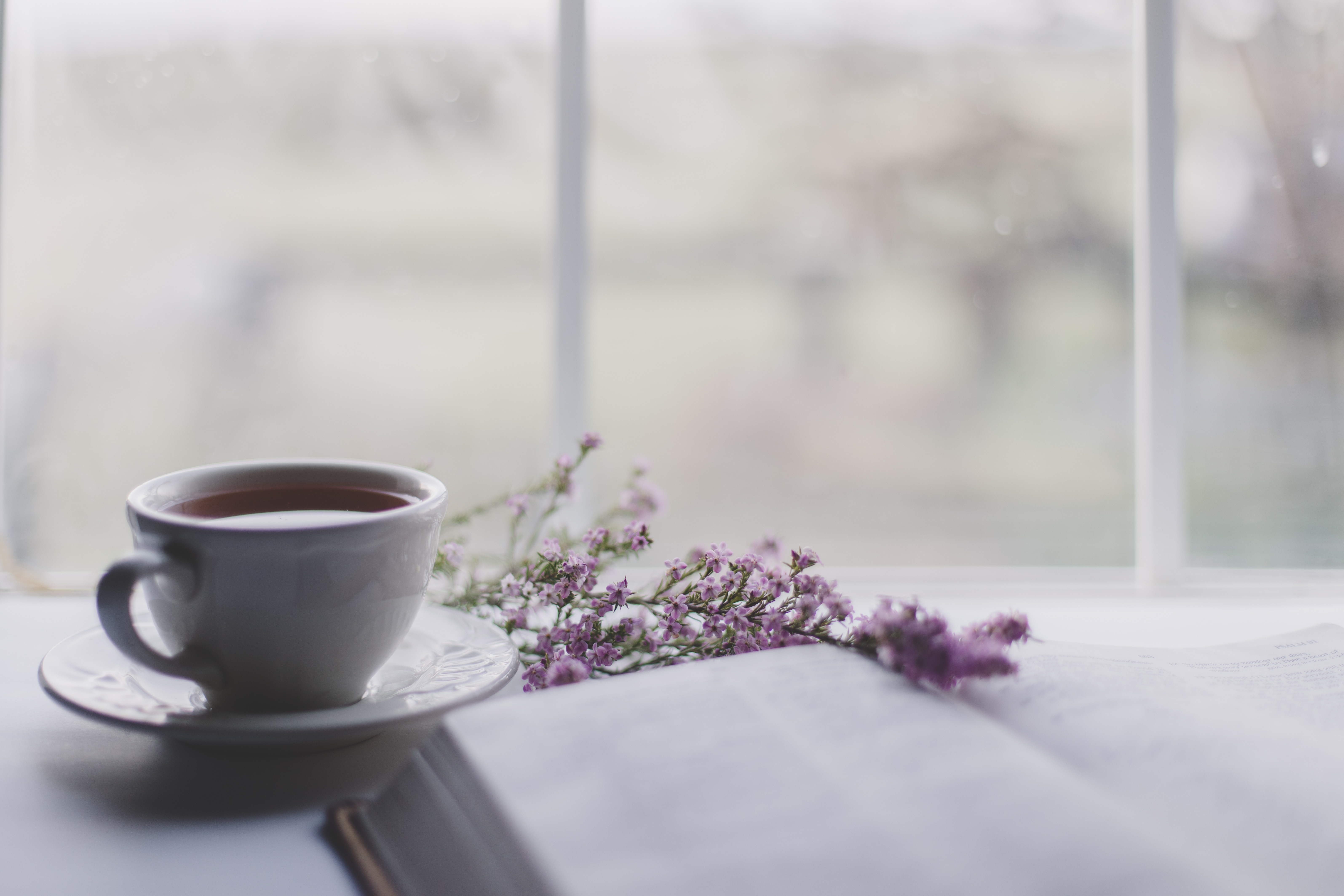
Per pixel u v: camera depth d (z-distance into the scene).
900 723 0.68
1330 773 0.66
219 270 1.39
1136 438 0.97
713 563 0.76
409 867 0.65
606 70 1.88
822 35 1.63
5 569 0.93
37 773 0.71
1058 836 0.62
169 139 1.25
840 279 2.31
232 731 0.68
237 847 0.67
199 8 1.25
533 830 0.62
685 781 0.64
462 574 0.88
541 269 1.95
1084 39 1.37
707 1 1.61
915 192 2.08
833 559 1.14
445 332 1.92
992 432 2.23
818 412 2.43
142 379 1.25
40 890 0.65
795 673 0.71
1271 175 1.02
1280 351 1.03
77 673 0.72
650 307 2.46
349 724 0.68
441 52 1.36
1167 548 0.96
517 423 1.98
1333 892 0.61
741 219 2.36
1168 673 0.74
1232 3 1.01
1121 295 1.73
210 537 0.68
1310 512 1.03
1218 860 0.62
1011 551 2.21
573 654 0.75
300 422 1.54
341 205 1.69
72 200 1.10
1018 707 0.70
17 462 1.04
